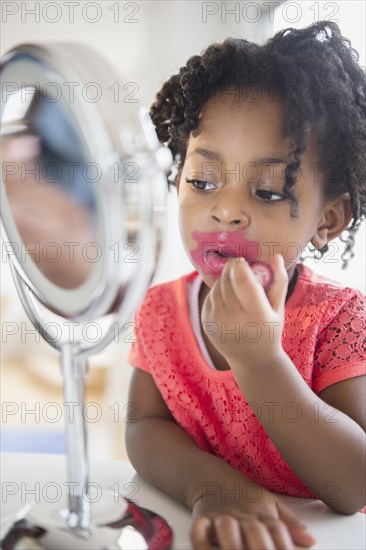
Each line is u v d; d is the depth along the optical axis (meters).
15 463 0.59
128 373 1.97
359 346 0.66
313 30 0.71
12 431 1.66
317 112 0.63
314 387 0.67
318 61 0.66
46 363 2.71
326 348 0.67
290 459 0.56
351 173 0.67
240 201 0.60
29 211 0.41
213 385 0.72
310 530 0.47
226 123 0.61
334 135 0.64
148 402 0.76
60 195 0.38
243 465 0.73
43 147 0.38
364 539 0.45
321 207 0.65
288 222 0.61
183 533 0.46
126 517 0.44
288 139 0.60
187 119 0.64
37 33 2.50
